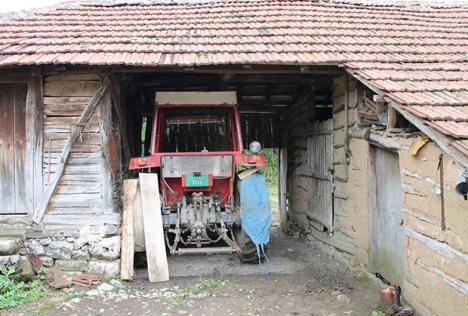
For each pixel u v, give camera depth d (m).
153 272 6.38
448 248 4.40
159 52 6.69
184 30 8.04
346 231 7.26
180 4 10.03
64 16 8.84
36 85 6.52
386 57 6.88
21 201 6.56
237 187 7.39
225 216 7.04
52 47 6.71
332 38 7.72
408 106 5.01
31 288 5.94
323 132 8.27
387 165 6.06
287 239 9.72
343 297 5.64
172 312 5.23
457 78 6.13
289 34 7.78
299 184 10.04
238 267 7.18
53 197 6.55
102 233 6.46
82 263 6.41
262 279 6.48
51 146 6.56
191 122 8.16
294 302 5.55
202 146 8.19
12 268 6.01
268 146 11.26
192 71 6.67
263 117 11.23
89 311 5.25
